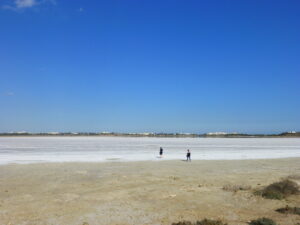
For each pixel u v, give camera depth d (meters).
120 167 33.62
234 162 40.47
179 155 50.31
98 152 53.97
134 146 74.25
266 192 18.70
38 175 27.56
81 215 14.71
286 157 49.34
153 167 33.97
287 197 18.33
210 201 17.50
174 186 22.12
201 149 66.25
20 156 44.97
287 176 27.20
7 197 18.84
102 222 13.70
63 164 35.62
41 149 60.00
